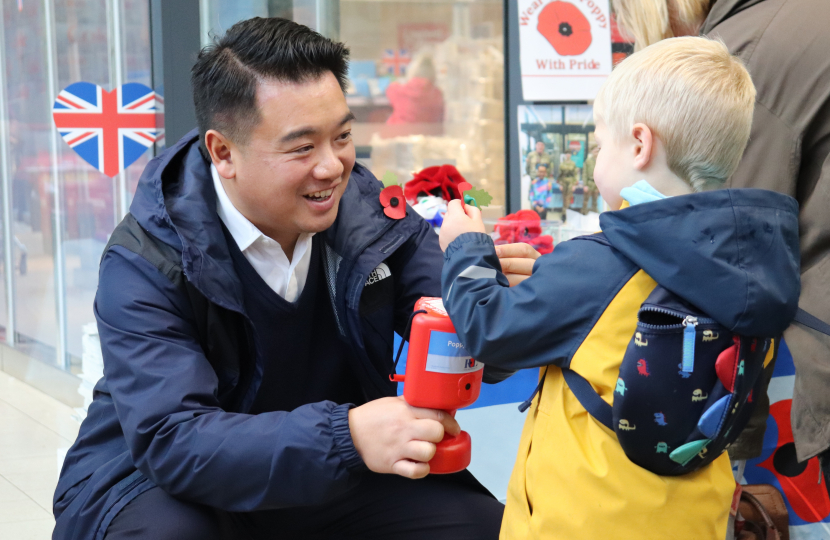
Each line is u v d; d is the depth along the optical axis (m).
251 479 1.21
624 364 1.09
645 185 1.17
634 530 1.13
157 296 1.33
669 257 1.08
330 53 1.29
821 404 1.63
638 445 1.11
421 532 1.49
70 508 1.39
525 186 3.09
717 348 1.09
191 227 1.35
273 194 1.31
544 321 1.15
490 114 3.36
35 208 3.69
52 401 3.62
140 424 1.25
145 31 3.02
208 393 1.29
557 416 1.21
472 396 1.25
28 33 3.50
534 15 3.01
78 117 2.69
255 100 1.25
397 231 1.51
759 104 1.70
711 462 1.20
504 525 1.30
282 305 1.44
